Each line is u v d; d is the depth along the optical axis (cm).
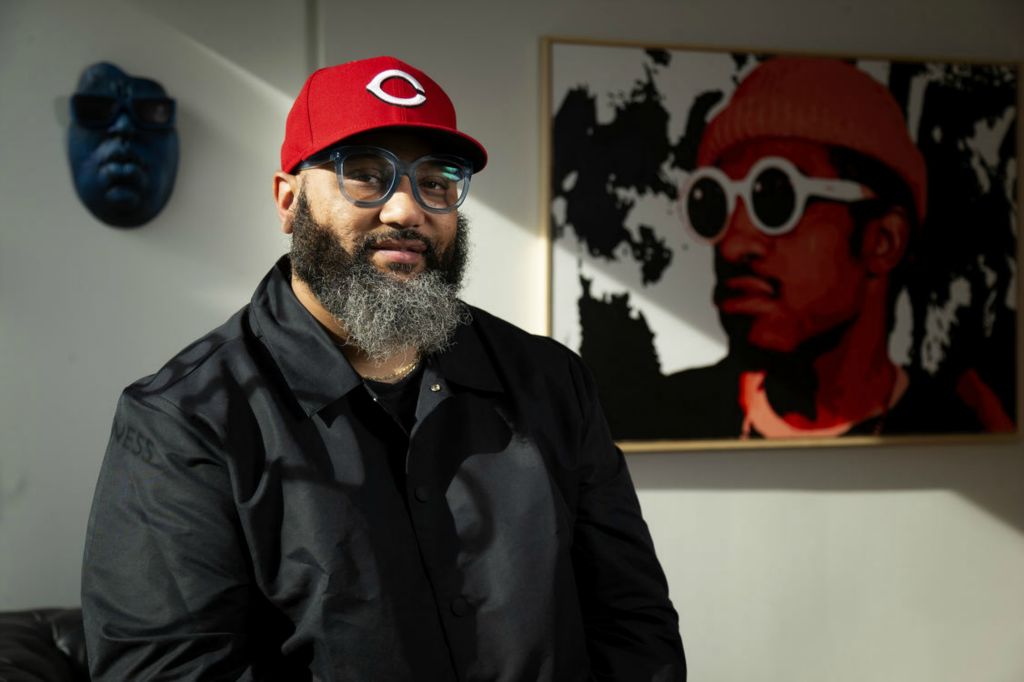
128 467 111
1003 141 287
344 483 112
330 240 119
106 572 109
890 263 282
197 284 255
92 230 249
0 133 244
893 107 282
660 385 271
